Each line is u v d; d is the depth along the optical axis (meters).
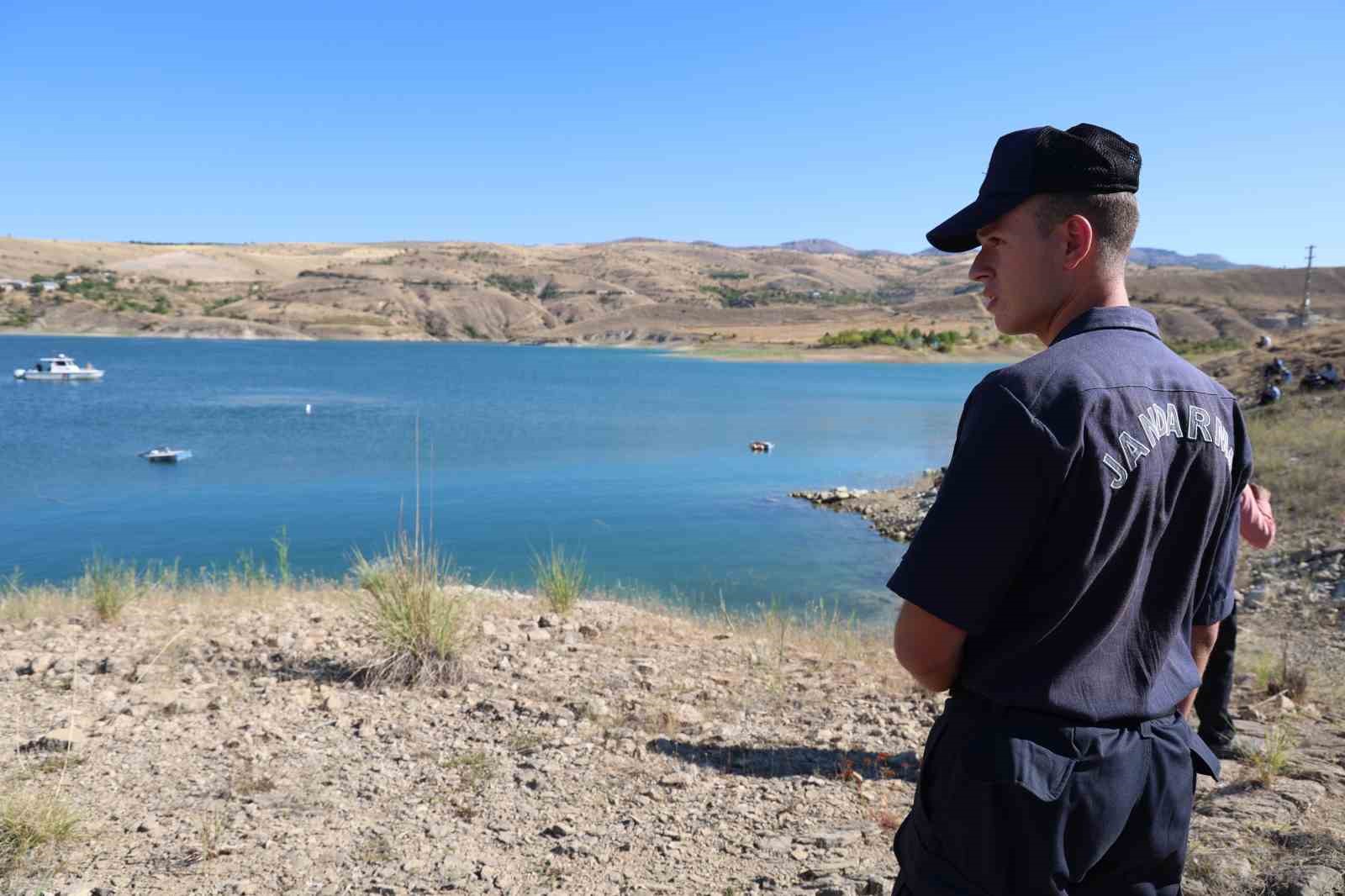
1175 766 1.60
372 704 5.97
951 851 1.57
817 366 147.25
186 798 4.53
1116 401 1.49
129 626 7.86
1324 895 3.25
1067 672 1.50
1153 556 1.56
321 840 4.13
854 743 5.38
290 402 62.56
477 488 26.84
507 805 4.52
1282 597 10.20
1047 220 1.61
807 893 3.61
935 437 41.59
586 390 78.94
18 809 4.07
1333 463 15.55
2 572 16.61
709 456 34.47
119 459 32.94
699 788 4.74
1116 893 1.60
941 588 1.46
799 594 14.90
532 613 8.95
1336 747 5.10
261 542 19.41
